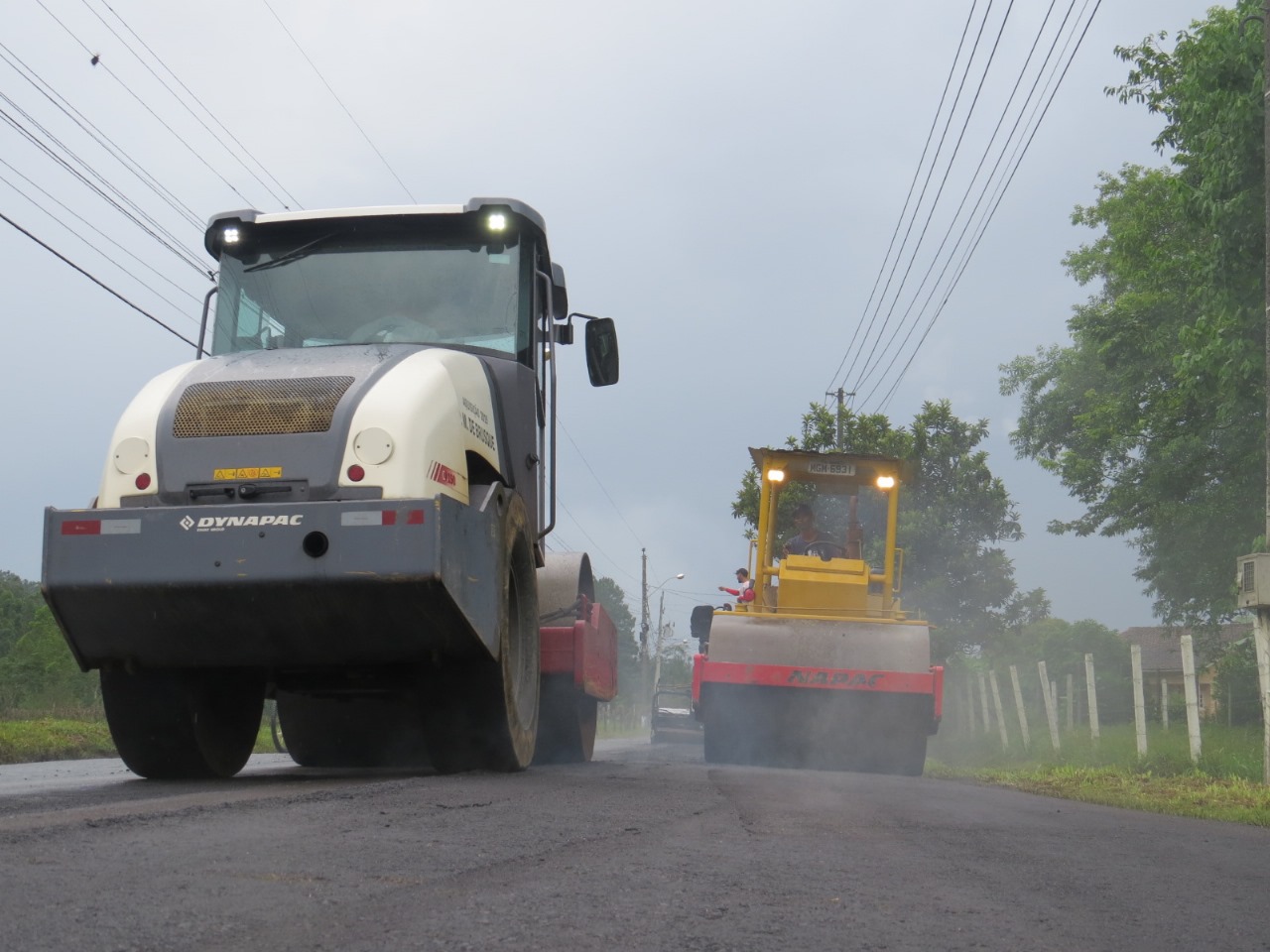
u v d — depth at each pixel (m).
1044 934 2.88
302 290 8.05
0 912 2.46
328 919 2.52
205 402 6.25
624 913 2.79
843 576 13.66
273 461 6.06
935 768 13.73
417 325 7.90
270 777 7.23
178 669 6.64
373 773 8.17
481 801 5.15
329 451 6.05
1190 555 27.58
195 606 5.98
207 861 3.21
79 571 5.99
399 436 6.08
